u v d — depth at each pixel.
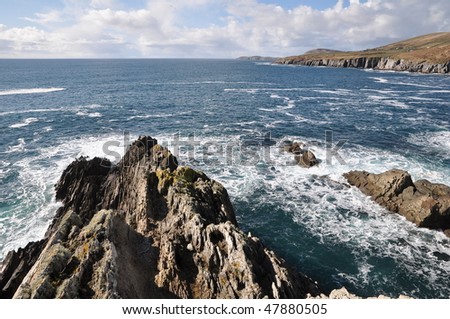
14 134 53.81
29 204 32.31
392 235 28.33
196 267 17.92
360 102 87.50
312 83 137.62
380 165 41.22
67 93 99.69
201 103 84.81
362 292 22.72
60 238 16.77
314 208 32.41
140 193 25.05
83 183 32.91
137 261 17.75
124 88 115.50
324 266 25.12
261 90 113.44
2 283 21.80
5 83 125.88
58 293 12.77
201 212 21.59
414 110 75.50
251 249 18.20
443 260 25.47
